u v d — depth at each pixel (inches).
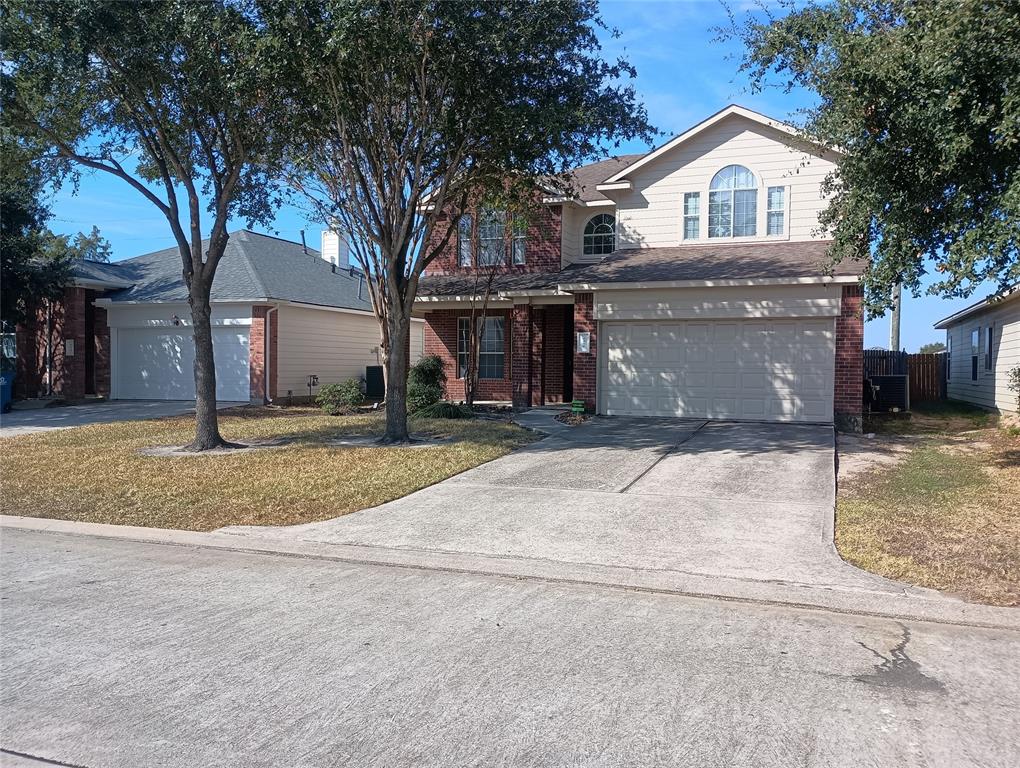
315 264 1109.1
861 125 367.9
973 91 327.6
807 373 618.2
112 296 976.9
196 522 350.0
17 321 901.8
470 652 197.8
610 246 846.5
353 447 529.0
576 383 684.7
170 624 221.6
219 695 173.9
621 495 378.3
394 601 241.8
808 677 180.5
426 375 822.5
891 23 388.8
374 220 531.8
